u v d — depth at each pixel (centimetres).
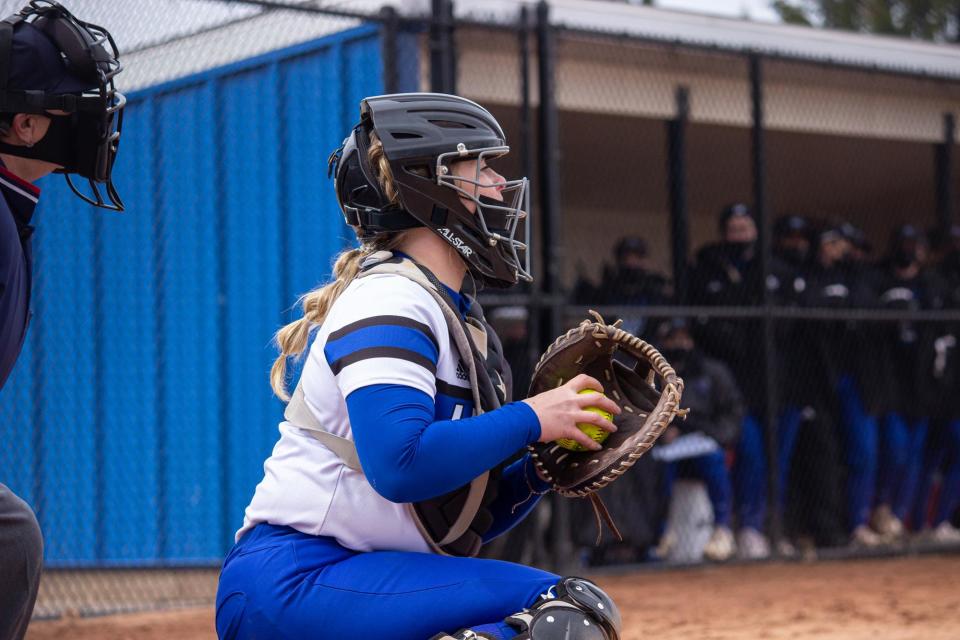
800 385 2300
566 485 665
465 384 639
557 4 2289
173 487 2008
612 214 3281
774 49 2583
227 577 638
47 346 1970
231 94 1988
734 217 2262
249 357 1958
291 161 1936
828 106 2684
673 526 2159
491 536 739
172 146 2006
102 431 2014
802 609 1677
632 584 1958
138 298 2019
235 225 1978
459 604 616
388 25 1791
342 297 626
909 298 2394
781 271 2289
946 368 2452
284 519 633
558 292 1912
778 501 2167
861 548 2283
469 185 657
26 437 1961
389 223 660
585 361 682
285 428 655
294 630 615
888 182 3597
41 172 662
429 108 652
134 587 1920
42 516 1972
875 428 2339
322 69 1914
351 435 626
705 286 2261
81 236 1986
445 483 590
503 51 2156
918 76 2347
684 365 2119
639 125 2684
